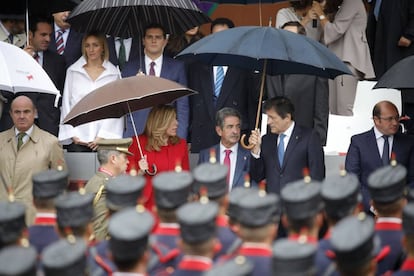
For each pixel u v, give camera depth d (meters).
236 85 35.12
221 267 17.28
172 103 35.22
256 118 34.88
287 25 35.28
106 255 21.39
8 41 36.38
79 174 34.34
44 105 35.81
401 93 37.59
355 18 37.91
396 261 22.03
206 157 32.25
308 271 17.38
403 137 33.19
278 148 31.91
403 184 22.12
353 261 18.41
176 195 21.08
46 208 22.77
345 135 36.56
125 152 30.59
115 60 37.25
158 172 31.55
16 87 32.50
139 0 33.69
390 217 22.23
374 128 33.25
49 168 32.88
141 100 32.28
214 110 35.16
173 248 21.03
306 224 20.36
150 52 35.31
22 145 32.72
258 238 19.45
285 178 31.59
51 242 22.50
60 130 35.19
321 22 37.88
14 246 18.59
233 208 21.70
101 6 33.78
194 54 31.89
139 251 18.45
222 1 37.56
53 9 36.38
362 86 37.91
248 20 45.28
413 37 38.59
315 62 30.94
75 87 35.22
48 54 36.34
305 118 35.03
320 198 20.86
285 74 33.69
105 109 32.03
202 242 18.81
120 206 22.17
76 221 21.17
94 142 34.53
